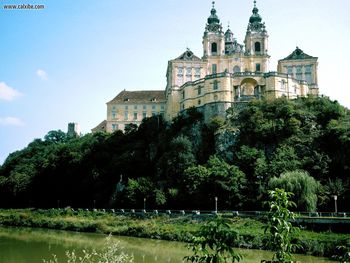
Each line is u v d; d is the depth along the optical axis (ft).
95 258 150.61
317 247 157.89
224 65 409.90
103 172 376.27
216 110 341.21
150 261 152.15
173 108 386.93
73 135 575.79
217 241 37.37
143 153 375.66
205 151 323.37
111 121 474.08
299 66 406.62
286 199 38.75
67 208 338.34
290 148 284.82
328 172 271.08
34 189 413.18
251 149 293.64
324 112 313.73
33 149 490.90
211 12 432.66
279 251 37.60
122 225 256.52
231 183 262.47
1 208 415.44
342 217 188.65
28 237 232.73
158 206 290.35
